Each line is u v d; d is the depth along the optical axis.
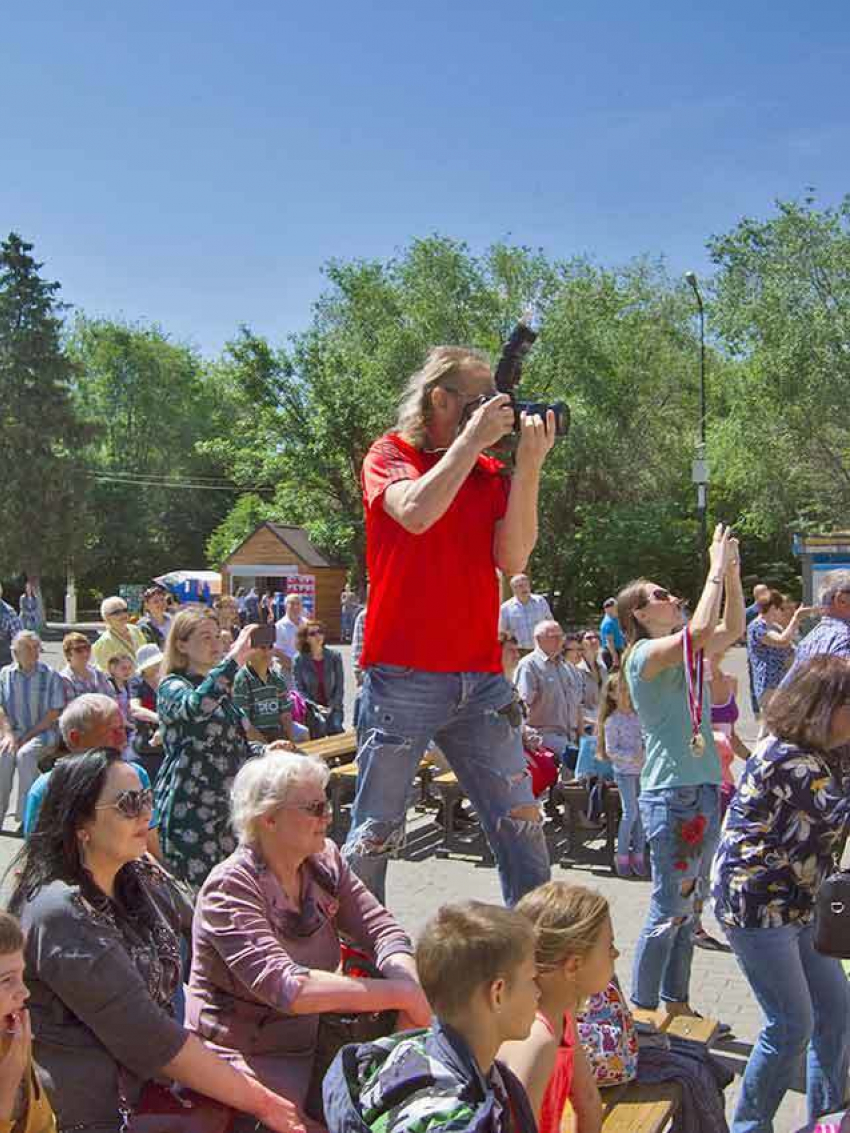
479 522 3.40
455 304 45.69
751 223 36.34
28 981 3.27
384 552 3.37
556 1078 3.11
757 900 3.84
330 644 39.19
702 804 4.91
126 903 3.58
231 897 3.51
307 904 3.63
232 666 5.68
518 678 9.95
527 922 2.76
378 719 3.40
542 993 3.15
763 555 45.44
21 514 50.31
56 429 51.69
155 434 68.19
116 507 65.12
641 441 45.03
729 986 6.08
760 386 35.56
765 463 36.22
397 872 8.55
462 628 3.38
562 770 9.80
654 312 48.44
